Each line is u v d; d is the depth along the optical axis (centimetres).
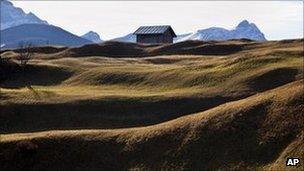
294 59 9650
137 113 7606
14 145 5719
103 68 10844
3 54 15662
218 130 5422
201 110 7569
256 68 9131
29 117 7594
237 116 5544
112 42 17462
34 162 5569
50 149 5719
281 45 15762
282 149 4884
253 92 8044
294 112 5275
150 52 16888
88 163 5506
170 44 17700
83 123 7444
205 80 8969
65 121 7494
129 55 16525
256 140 5128
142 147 5547
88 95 8344
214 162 5050
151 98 7994
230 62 9700
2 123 7456
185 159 5203
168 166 5184
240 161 4941
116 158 5497
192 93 8206
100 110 7725
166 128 5759
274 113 5403
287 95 5634
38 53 16638
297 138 4903
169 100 7875
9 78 10650
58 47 17662
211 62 10644
